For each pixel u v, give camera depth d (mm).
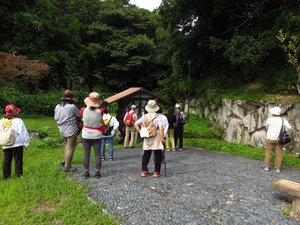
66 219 2678
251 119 8492
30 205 3068
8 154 4148
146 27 23594
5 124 4055
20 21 16781
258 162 6074
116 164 5531
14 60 12711
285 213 2955
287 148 7051
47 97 15750
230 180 4359
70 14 24219
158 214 2863
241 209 3074
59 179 4023
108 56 22406
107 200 3252
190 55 12898
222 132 10219
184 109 15008
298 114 6863
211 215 2877
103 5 23516
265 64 9570
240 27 11102
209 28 11188
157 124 4328
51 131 9633
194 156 6715
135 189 3713
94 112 4145
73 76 20328
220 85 11383
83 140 4219
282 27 7793
